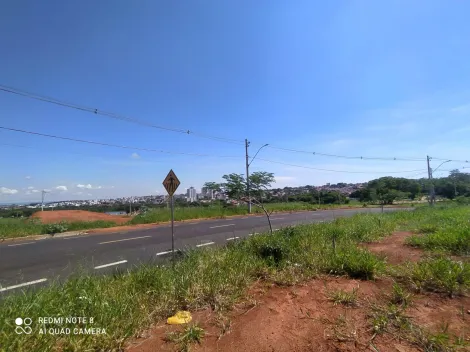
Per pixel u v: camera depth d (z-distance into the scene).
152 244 11.19
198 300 4.26
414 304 4.06
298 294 4.61
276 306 4.14
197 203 30.44
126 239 12.70
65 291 4.11
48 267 7.82
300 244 7.63
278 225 17.55
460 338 3.06
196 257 6.46
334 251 6.78
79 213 24.75
